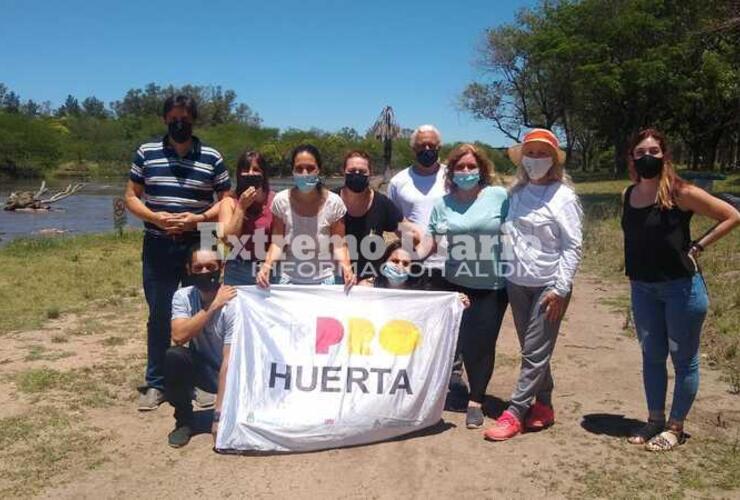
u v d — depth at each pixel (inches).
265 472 164.7
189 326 180.9
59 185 2485.2
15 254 581.0
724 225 163.5
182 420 185.0
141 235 741.9
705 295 169.5
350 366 185.3
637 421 195.9
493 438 182.5
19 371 241.6
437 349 191.5
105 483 159.5
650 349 178.7
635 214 172.4
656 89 1288.1
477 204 192.4
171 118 209.5
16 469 166.6
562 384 229.3
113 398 217.9
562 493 153.2
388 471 165.0
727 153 2239.2
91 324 315.3
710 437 181.6
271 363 182.7
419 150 222.2
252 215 208.2
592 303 352.5
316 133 3245.6
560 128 2091.5
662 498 150.1
